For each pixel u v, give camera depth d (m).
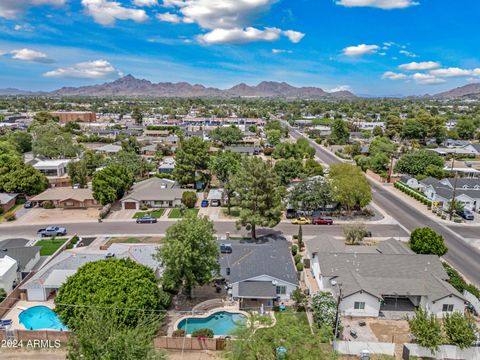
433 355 30.64
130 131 162.25
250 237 56.47
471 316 36.66
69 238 56.38
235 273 41.38
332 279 39.81
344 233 53.59
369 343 31.23
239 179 52.91
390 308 38.19
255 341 26.67
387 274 39.94
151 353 24.94
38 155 103.19
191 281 37.72
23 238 54.31
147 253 46.28
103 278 32.56
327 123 197.12
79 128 172.62
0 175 73.31
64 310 31.03
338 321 33.56
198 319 36.91
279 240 52.91
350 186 63.94
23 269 43.62
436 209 69.38
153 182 80.31
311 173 90.81
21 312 37.59
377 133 163.88
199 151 83.00
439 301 36.03
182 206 70.44
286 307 38.53
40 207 71.25
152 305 33.00
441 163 93.62
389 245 47.81
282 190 65.50
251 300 39.62
